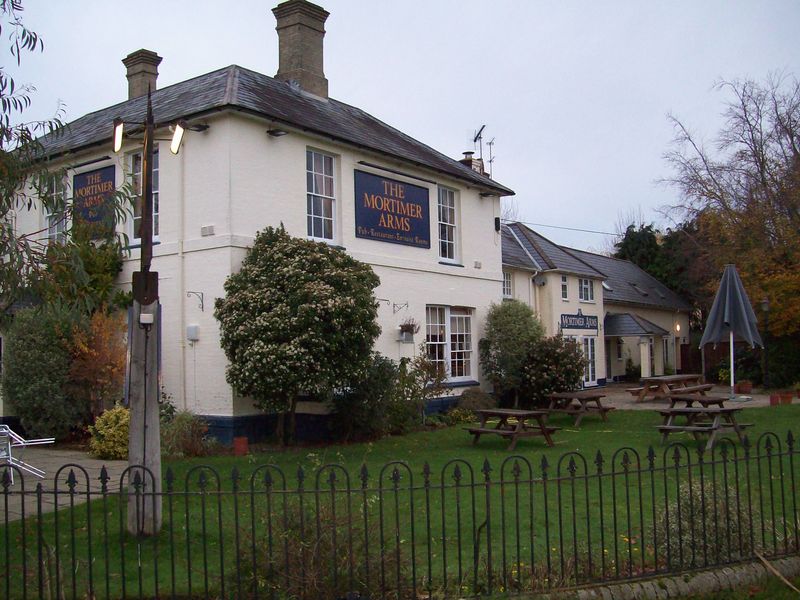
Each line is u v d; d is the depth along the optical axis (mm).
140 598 5297
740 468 10789
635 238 45500
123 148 16078
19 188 8047
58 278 7945
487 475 5570
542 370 20703
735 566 6305
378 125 20891
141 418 7344
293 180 15930
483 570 6078
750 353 31797
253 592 5379
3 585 5859
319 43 19422
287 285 13500
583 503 8680
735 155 30484
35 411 14430
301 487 5449
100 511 8383
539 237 31703
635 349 39281
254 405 14406
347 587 5336
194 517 7887
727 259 30344
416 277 19172
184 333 15078
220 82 16312
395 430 16516
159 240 15617
